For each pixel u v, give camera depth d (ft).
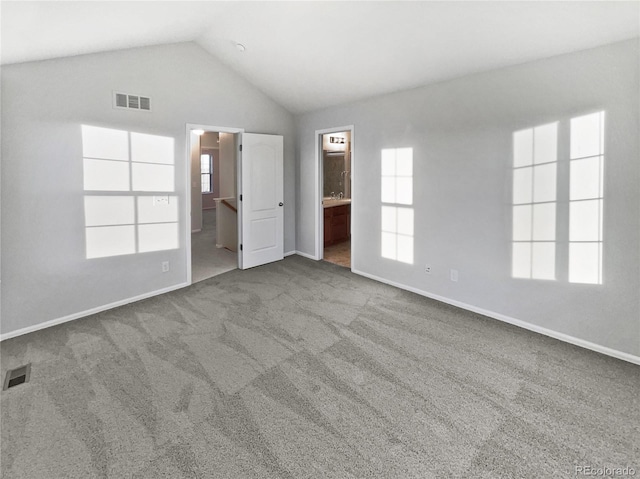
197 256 18.63
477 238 10.84
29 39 7.67
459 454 5.47
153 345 8.98
